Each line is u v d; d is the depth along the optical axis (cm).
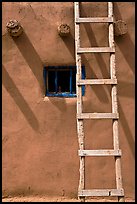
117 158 471
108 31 562
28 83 566
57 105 563
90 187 554
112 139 559
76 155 558
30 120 563
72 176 557
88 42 562
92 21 521
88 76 562
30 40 567
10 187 561
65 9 566
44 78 568
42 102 564
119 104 562
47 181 558
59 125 562
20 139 563
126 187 556
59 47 565
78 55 504
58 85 579
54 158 559
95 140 558
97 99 562
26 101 565
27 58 567
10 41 568
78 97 491
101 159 556
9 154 563
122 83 564
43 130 562
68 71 577
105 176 555
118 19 566
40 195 558
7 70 568
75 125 561
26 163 561
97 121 560
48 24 566
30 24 567
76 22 521
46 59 565
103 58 563
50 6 567
